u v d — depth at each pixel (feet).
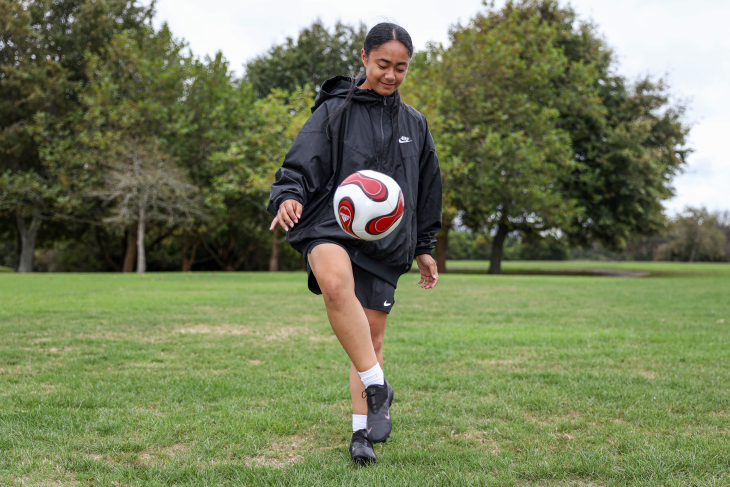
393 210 6.79
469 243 209.36
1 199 76.33
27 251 84.38
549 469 6.81
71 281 45.06
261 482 6.41
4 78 75.97
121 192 69.51
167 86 74.43
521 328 20.18
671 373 12.50
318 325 20.51
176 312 23.99
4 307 24.79
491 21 79.51
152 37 76.28
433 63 70.64
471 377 12.09
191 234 102.89
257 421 8.73
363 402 7.61
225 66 79.36
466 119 68.64
